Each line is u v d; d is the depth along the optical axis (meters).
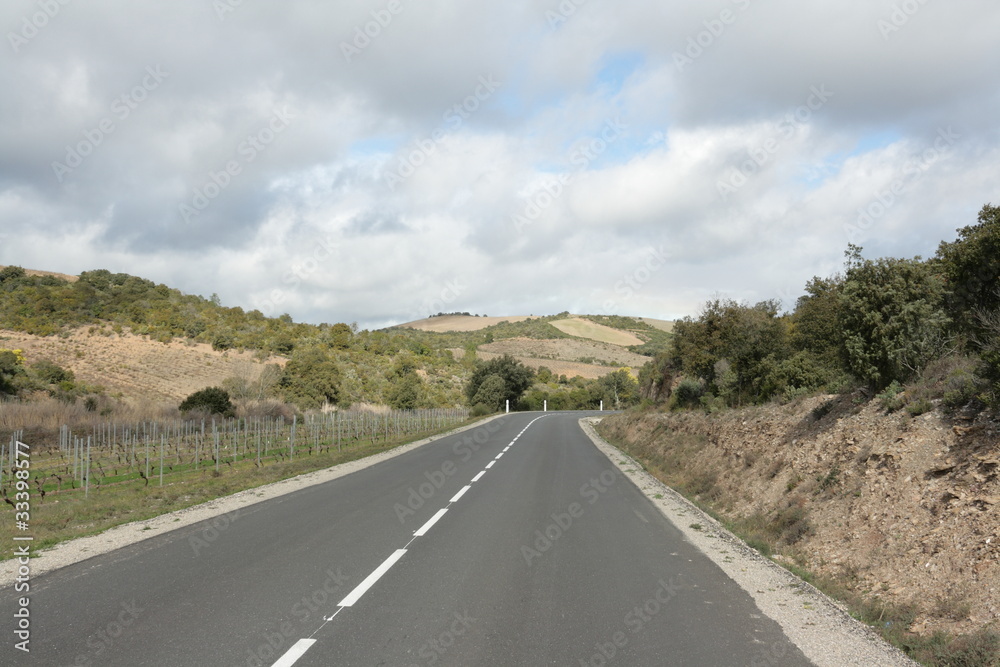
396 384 61.16
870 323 12.27
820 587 7.25
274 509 11.66
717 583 7.10
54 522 10.39
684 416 24.41
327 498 13.05
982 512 6.95
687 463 18.88
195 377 55.41
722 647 5.12
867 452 10.11
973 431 8.41
